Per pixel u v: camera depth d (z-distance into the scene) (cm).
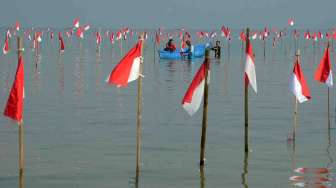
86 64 10150
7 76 7531
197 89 2798
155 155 3169
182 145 3431
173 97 5738
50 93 6016
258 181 2641
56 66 9625
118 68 2623
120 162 2994
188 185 2586
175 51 11862
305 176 2722
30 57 11825
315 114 4678
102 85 6838
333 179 2662
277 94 6041
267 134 3794
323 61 3819
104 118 4425
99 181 2641
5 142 3481
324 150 3306
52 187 2542
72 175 2731
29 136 3675
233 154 3195
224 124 4188
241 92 6197
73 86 6700
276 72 8719
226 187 2553
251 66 3136
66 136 3688
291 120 4381
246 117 3266
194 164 2966
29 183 2595
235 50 16000
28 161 2998
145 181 2648
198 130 3938
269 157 3122
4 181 2619
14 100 2497
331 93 6112
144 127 4047
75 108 4962
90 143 3469
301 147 3388
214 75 8181
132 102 5375
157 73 8531
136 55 2634
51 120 4306
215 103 5328
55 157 3094
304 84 3459
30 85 6738
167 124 4175
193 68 9500
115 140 3569
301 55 13338
